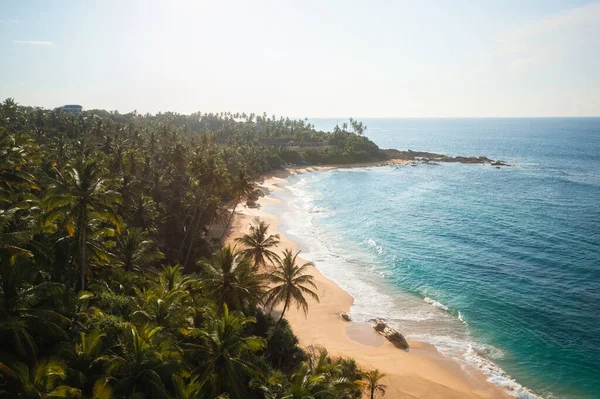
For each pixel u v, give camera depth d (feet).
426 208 359.66
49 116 437.17
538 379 125.80
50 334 73.61
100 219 107.76
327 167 631.15
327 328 153.99
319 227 295.07
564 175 541.75
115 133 427.74
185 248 203.41
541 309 169.89
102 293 96.73
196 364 87.25
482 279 201.16
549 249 245.04
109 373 66.23
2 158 117.29
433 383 122.01
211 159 223.10
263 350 115.55
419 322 160.66
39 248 90.48
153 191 234.79
